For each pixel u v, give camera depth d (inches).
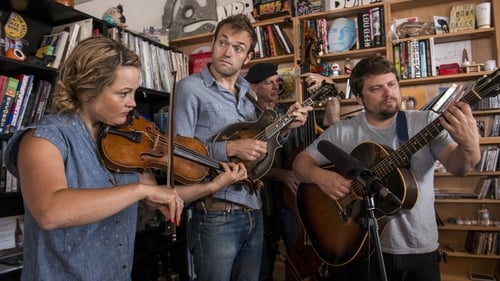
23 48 79.3
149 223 98.7
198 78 60.3
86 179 33.2
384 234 53.1
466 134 42.8
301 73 85.4
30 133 30.9
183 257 108.0
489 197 92.1
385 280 38.7
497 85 43.9
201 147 52.4
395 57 98.0
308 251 83.0
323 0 107.5
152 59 102.9
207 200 55.4
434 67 94.6
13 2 75.2
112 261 35.1
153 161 43.3
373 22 98.6
